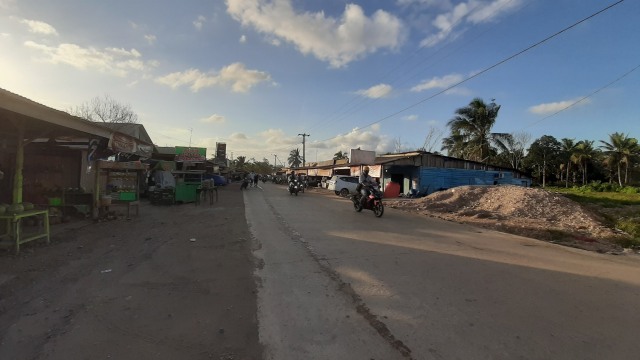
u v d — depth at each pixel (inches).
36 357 132.2
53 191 472.4
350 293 201.2
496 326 160.2
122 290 202.1
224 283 217.3
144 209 625.0
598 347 142.6
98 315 168.6
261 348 140.8
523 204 632.4
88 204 469.4
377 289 207.5
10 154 478.3
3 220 312.0
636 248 366.6
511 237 391.5
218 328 157.2
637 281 231.1
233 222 471.2
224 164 2362.2
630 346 143.6
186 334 151.3
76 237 338.0
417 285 214.5
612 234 443.8
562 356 135.6
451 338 149.2
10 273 223.0
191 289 205.9
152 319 165.2
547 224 527.5
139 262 261.0
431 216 592.1
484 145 1734.7
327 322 164.4
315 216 543.2
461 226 470.6
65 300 185.8
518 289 209.6
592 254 316.8
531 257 294.7
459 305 184.2
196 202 716.0
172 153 1295.5
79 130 372.2
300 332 154.4
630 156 2273.6
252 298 193.3
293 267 253.4
